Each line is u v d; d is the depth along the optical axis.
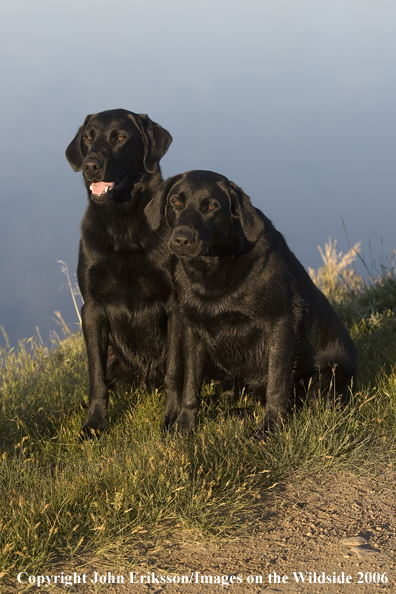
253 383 4.35
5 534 2.62
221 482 3.05
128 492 2.91
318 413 3.76
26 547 2.53
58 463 3.85
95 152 4.32
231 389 4.77
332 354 4.43
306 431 3.51
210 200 3.77
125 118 4.54
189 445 3.53
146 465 3.18
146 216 4.07
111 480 3.09
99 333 4.52
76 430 4.29
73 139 4.80
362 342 5.66
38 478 3.37
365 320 6.34
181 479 2.98
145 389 5.04
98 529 2.66
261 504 2.96
